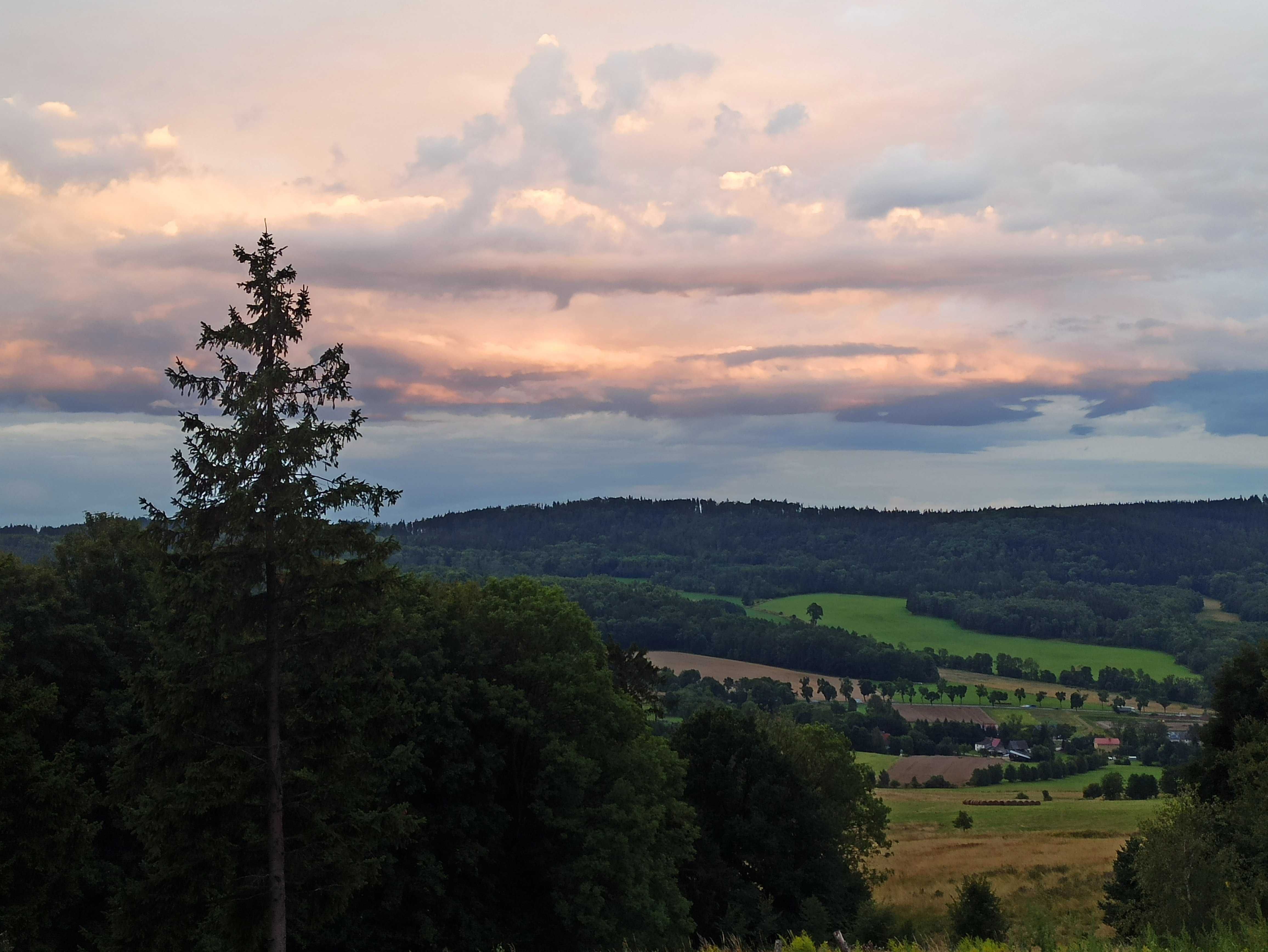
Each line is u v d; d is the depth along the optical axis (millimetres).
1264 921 14547
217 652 17891
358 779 19219
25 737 23609
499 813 32281
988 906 34938
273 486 17891
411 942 30312
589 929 32812
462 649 34125
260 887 18344
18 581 29594
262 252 18344
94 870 26484
